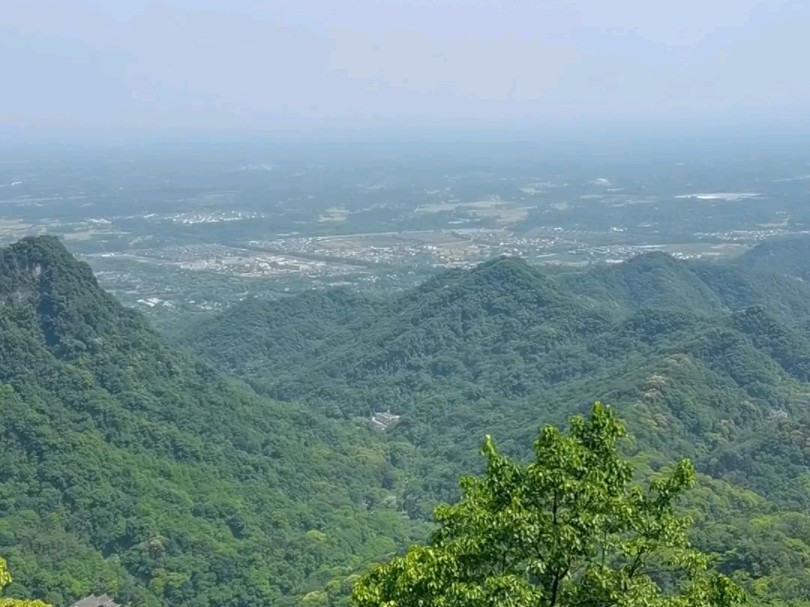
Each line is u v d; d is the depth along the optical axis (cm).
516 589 2081
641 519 2305
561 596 2241
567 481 2206
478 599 2075
